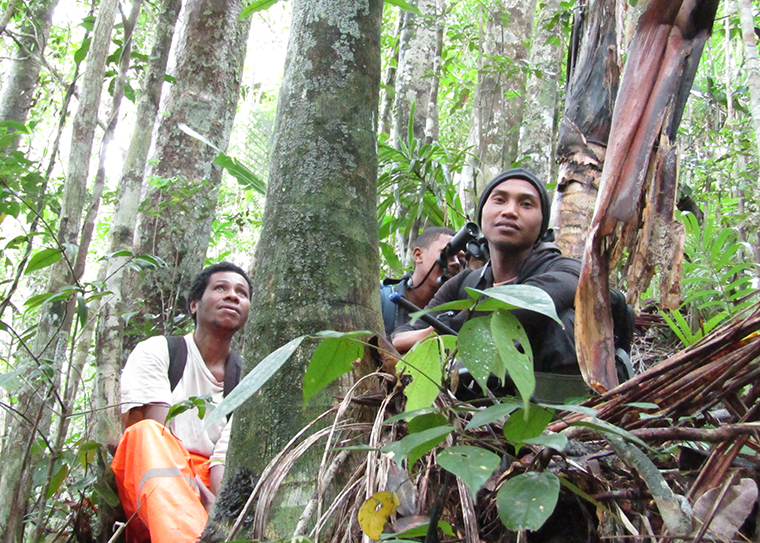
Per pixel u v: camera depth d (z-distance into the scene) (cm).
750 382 120
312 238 149
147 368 245
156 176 391
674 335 347
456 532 120
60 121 331
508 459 131
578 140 280
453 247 247
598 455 123
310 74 164
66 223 243
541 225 206
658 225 160
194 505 185
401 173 393
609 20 281
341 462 122
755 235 363
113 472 208
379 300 155
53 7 555
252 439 138
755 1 518
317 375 116
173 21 299
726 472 114
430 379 119
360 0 173
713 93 536
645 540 116
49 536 235
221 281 265
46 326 251
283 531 125
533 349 179
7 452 218
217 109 455
